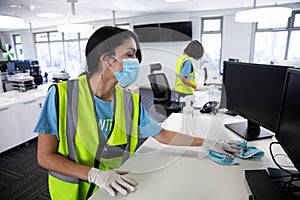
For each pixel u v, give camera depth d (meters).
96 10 5.02
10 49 9.05
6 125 2.55
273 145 1.09
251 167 0.89
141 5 4.55
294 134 0.77
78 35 7.59
